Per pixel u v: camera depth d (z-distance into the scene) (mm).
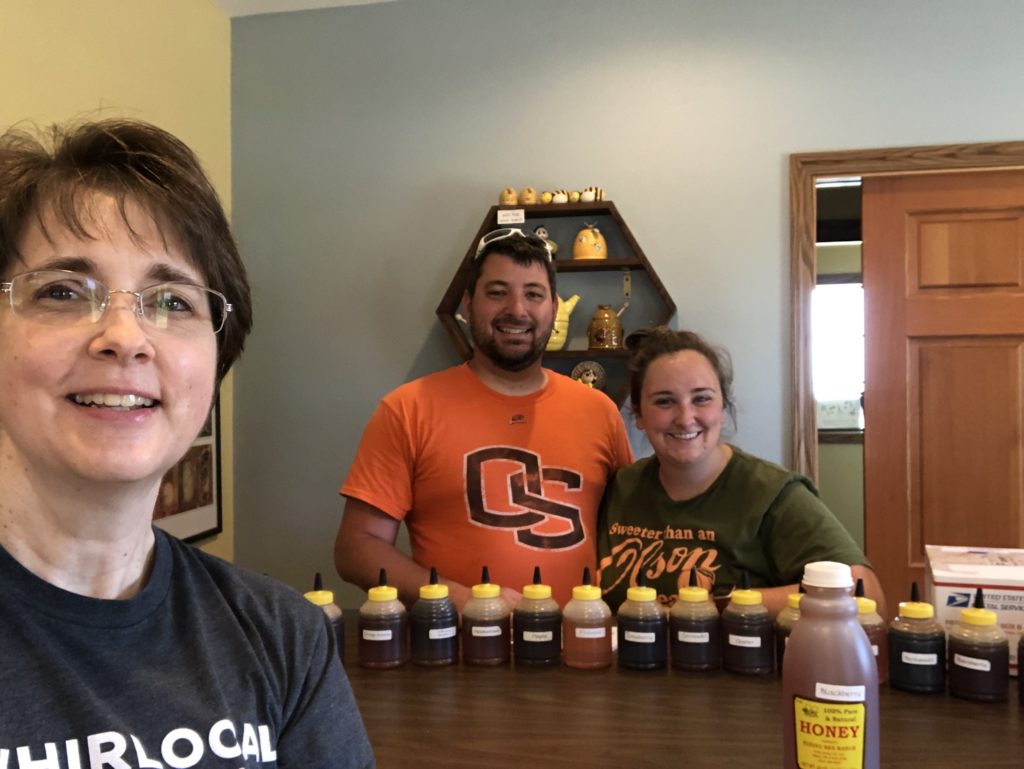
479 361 1820
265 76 2715
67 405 631
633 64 2521
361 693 1139
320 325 2682
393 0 2645
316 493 2674
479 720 1036
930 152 2373
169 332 684
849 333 3432
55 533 667
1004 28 2352
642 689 1145
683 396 1515
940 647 1110
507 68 2586
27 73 1799
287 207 2701
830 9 2426
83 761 585
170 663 676
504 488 1715
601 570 1639
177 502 2355
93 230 653
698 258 2490
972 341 2424
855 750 760
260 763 673
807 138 2443
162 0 2330
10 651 607
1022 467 2391
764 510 1479
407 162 2641
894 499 2471
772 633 1221
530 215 2543
